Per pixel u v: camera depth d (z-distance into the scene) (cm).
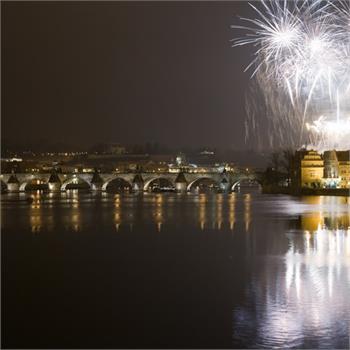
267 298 4697
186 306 4500
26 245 8000
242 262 6350
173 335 3850
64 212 15050
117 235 9175
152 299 4725
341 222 10888
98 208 17000
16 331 3934
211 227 10269
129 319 4169
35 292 4994
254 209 15388
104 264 6350
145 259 6662
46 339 3797
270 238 8444
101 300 4706
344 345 3669
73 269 6069
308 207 15988
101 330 3947
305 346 3659
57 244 8075
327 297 4700
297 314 4253
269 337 3806
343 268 5891
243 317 4203
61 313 4338
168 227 10388
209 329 3953
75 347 3669
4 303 4619
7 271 5959
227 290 4978
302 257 6606
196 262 6412
